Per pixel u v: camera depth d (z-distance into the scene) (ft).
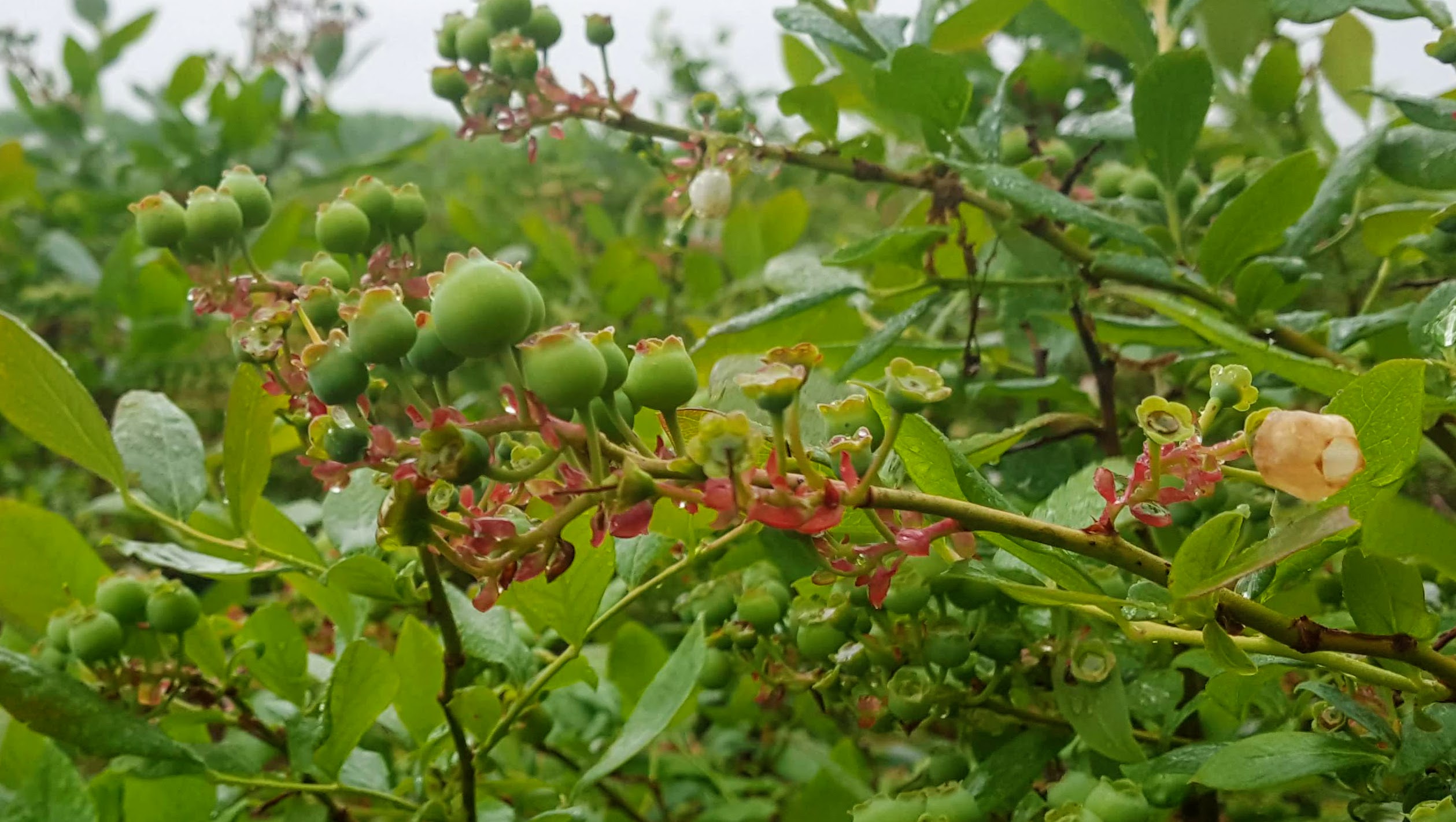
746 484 0.46
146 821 0.84
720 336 0.99
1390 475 0.54
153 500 0.84
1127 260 0.93
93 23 2.61
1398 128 0.91
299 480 1.94
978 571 0.59
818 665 0.84
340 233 0.73
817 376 0.83
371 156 2.53
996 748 0.85
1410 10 0.86
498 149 2.77
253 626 0.91
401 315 0.49
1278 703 0.80
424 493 0.46
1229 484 0.84
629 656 1.04
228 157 2.25
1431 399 0.68
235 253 0.75
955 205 0.99
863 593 0.74
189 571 0.80
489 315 0.46
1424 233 0.98
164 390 2.19
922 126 0.94
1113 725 0.71
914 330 1.31
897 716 0.77
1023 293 1.23
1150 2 1.08
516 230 2.38
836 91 1.24
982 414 1.56
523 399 0.47
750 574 0.93
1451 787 0.63
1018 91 1.40
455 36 0.95
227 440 0.79
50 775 0.74
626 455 0.48
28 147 2.84
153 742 0.69
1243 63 1.11
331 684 0.77
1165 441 0.49
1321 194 0.93
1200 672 0.78
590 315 1.91
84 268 2.30
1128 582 0.79
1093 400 1.10
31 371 0.70
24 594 0.87
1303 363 0.66
